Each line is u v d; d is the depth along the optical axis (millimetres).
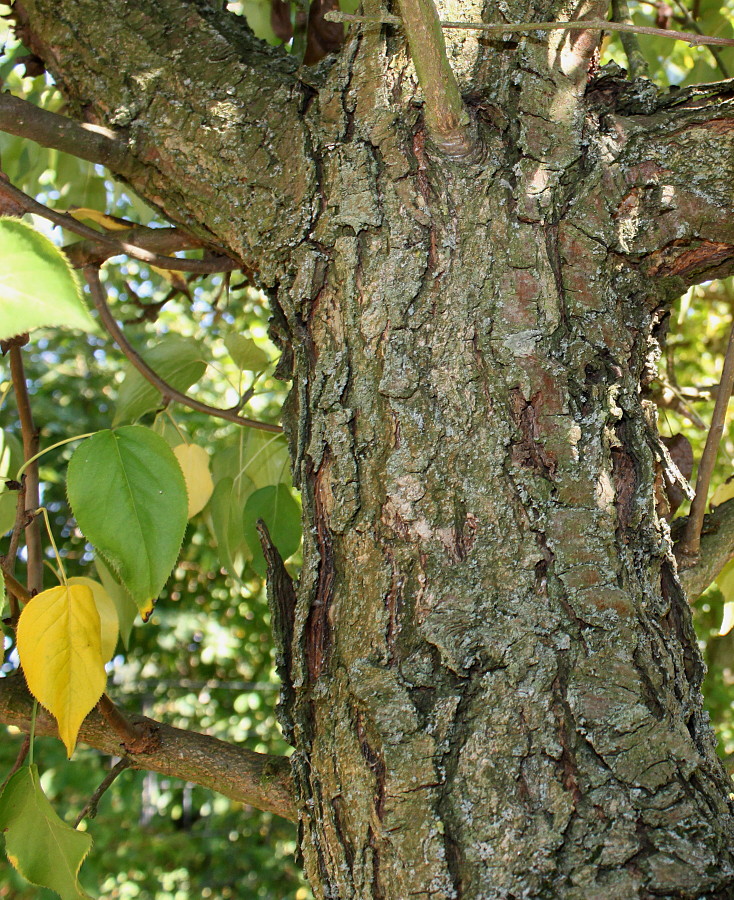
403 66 688
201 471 827
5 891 2684
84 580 745
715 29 1095
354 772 625
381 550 644
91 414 3715
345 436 659
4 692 758
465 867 602
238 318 2486
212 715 3686
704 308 2295
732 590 859
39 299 526
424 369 655
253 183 706
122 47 741
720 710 3264
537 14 688
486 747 612
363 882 615
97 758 3311
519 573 632
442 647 625
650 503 653
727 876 596
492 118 679
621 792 605
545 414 649
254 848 3551
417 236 667
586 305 665
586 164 677
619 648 625
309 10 862
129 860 3223
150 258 772
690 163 675
